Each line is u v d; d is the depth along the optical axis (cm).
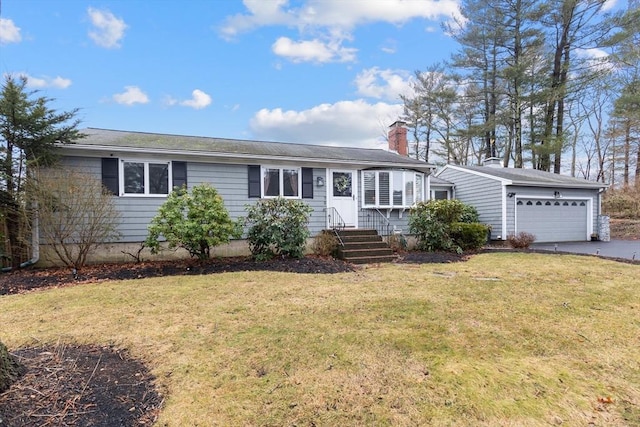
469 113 2428
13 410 226
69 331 387
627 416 242
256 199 1020
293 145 1293
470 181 1554
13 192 701
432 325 402
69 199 719
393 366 304
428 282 621
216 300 513
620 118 2156
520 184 1364
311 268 771
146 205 897
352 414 236
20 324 412
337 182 1139
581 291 552
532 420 235
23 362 296
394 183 1198
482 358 323
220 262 836
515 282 614
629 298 512
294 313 448
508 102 2223
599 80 1922
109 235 834
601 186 1486
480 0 2092
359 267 806
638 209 1919
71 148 803
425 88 2562
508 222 1366
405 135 1580
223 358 319
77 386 262
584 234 1505
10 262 744
